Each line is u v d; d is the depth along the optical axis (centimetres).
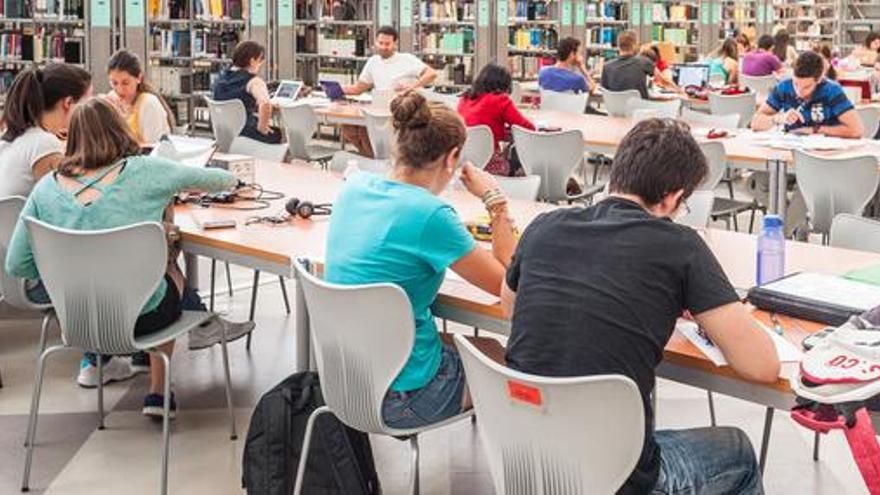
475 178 275
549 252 202
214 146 438
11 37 1031
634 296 193
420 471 328
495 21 1262
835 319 229
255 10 1141
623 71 922
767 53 1051
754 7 1688
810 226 491
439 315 262
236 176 386
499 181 420
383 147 666
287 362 429
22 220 314
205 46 1135
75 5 1041
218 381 405
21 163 379
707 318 194
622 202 204
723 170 515
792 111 602
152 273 300
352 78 1183
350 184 266
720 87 990
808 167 479
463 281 270
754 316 238
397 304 233
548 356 195
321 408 262
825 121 593
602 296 193
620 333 192
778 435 354
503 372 186
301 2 1191
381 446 345
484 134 585
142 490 314
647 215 200
